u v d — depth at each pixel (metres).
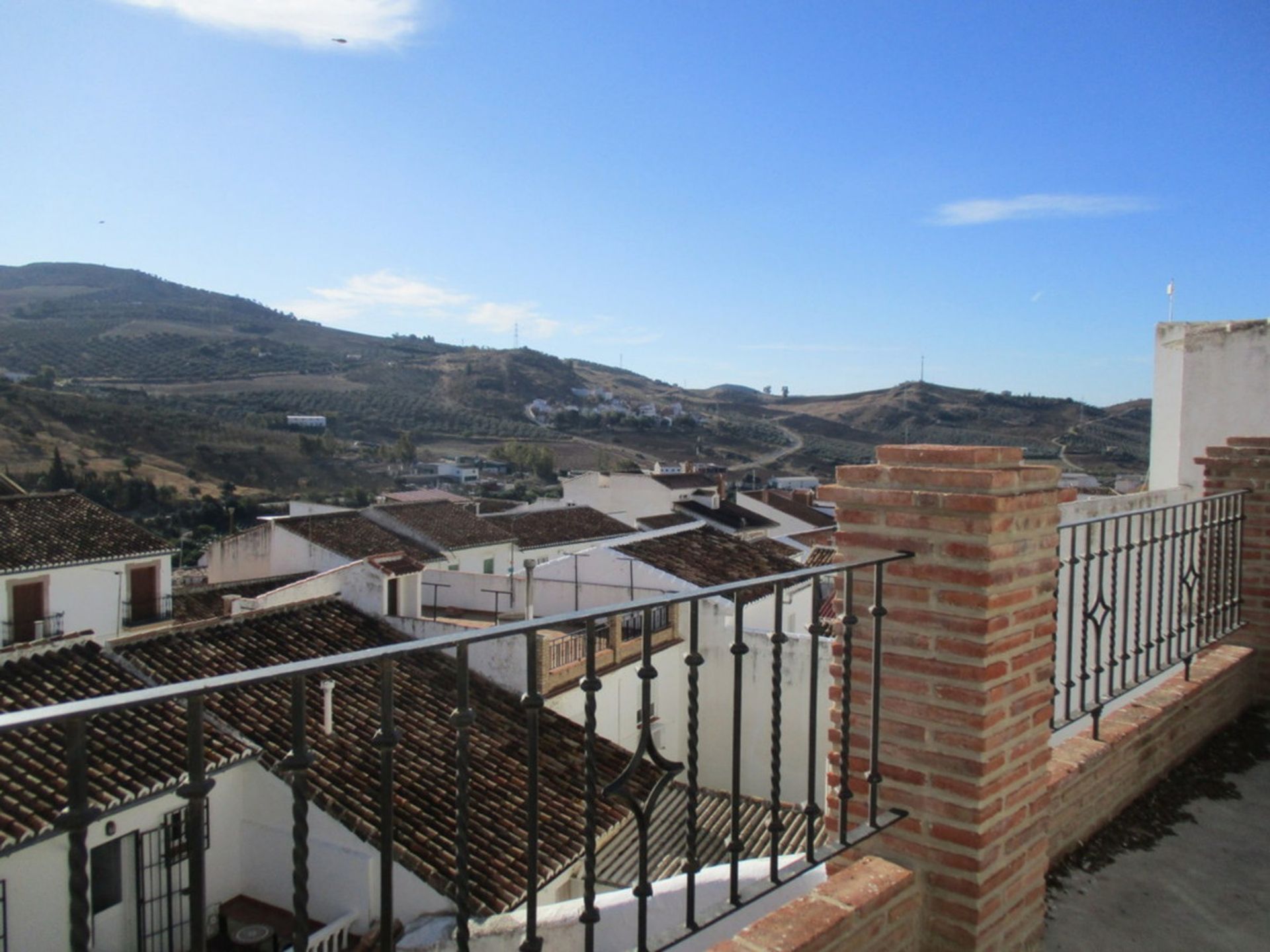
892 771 3.64
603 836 12.35
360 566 18.08
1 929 8.93
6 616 23.27
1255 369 9.38
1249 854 4.58
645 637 2.83
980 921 3.42
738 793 3.22
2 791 9.48
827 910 3.21
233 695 13.24
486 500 52.34
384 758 2.24
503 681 16.09
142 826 10.09
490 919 9.98
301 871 2.05
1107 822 4.90
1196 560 6.52
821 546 26.44
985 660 3.39
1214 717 6.13
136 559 26.02
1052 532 3.78
